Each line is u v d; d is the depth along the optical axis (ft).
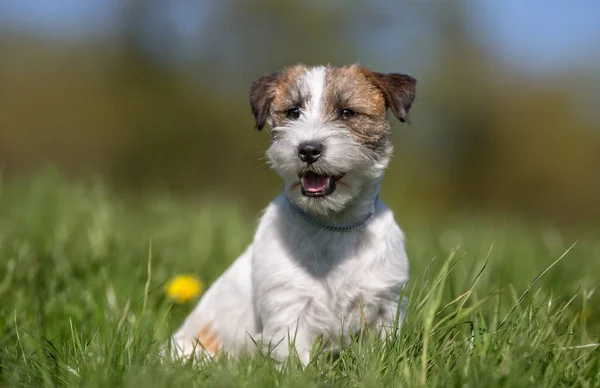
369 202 14.37
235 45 100.53
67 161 99.09
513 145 110.42
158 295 17.88
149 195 38.04
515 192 110.52
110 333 13.05
